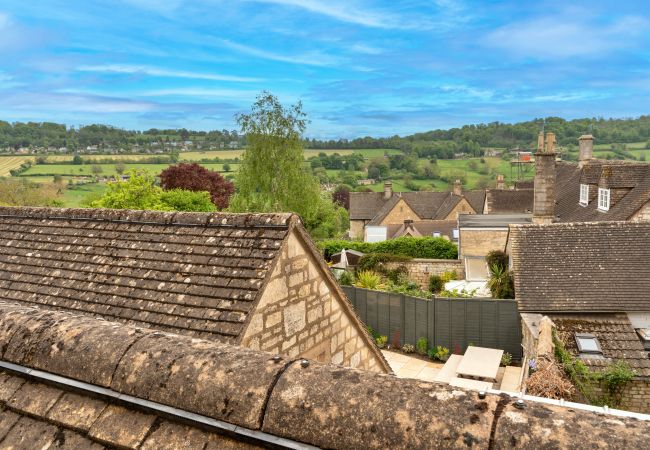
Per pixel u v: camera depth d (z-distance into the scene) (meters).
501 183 63.25
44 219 8.61
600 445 1.61
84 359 2.54
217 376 2.22
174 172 48.25
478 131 130.62
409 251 33.91
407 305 21.17
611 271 17.75
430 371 19.20
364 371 2.12
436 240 33.69
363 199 67.12
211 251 6.53
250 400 2.09
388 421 1.86
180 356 2.38
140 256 6.94
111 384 2.41
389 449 1.81
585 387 13.16
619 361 14.12
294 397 2.03
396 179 109.06
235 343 5.26
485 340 19.80
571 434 1.67
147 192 27.95
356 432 1.88
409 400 1.91
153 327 5.71
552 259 18.70
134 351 2.48
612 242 18.72
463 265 28.33
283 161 30.45
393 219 60.94
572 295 17.22
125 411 2.37
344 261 30.80
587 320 16.41
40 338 2.75
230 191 51.50
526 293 17.77
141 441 2.22
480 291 23.42
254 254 6.23
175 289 6.16
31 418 2.53
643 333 15.98
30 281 7.22
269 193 30.61
